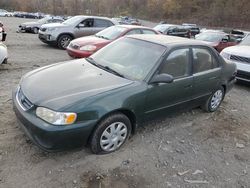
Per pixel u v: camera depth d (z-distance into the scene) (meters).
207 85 5.10
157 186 3.36
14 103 3.70
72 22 12.72
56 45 12.60
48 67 4.34
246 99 7.04
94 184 3.27
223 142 4.58
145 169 3.63
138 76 4.07
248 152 4.38
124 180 3.39
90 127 3.40
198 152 4.18
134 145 4.11
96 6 97.56
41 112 3.26
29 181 3.19
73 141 3.35
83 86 3.66
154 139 4.36
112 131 3.73
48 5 90.38
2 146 3.71
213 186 3.49
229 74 5.66
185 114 5.43
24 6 87.50
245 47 8.45
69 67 4.30
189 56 4.66
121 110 3.73
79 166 3.51
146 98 3.97
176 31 19.33
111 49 4.82
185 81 4.54
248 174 3.82
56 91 3.50
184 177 3.58
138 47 4.57
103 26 13.13
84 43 8.80
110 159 3.72
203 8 74.56
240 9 64.69
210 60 5.14
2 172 3.27
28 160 3.51
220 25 64.44
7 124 4.25
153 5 87.75
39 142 3.28
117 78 4.00
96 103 3.42
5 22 31.00
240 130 5.09
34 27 19.83
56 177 3.29
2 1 86.75
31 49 11.83
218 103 5.72
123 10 98.81
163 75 3.99
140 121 4.09
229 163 4.02
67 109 3.23
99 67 4.36
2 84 6.11
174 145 4.27
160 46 4.42
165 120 5.04
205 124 5.14
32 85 3.67
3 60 7.34
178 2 80.00
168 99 4.35
